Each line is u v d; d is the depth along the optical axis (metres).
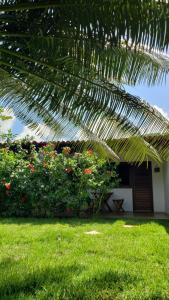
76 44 2.81
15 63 3.40
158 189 12.38
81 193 9.65
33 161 10.21
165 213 11.53
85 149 5.52
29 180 9.88
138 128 3.87
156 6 2.39
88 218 9.43
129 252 5.20
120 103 3.69
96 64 2.92
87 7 2.58
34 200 9.70
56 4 2.71
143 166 12.70
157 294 3.54
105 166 10.17
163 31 2.42
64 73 3.30
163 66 3.25
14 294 3.54
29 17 2.96
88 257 4.97
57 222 8.48
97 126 4.03
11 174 10.09
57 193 9.59
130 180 12.73
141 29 2.47
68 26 2.75
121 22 2.52
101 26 2.60
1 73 3.74
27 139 10.45
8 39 3.11
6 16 3.00
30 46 3.03
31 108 4.44
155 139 4.22
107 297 3.47
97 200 10.45
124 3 2.45
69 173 9.86
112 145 4.62
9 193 9.96
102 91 3.55
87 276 4.04
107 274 4.08
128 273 4.14
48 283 3.83
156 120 3.80
